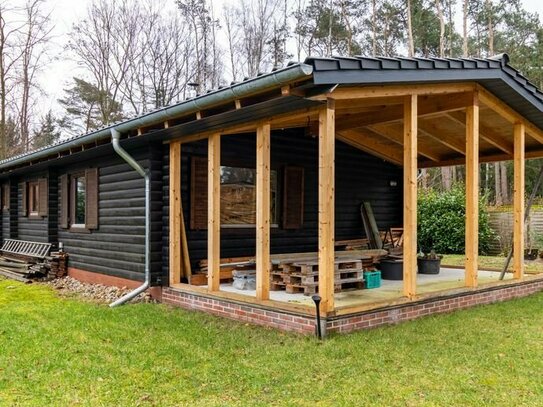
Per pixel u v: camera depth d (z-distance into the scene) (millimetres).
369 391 3631
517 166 7719
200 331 5441
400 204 11078
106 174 8742
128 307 6852
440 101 6820
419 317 5969
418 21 23812
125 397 3553
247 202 8266
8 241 12445
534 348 4738
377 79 5012
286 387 3725
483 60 6238
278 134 8594
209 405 3404
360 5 24922
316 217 9219
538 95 7191
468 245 6824
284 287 6902
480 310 6512
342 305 5387
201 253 7699
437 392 3609
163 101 23438
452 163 10492
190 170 7539
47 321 5953
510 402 3430
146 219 7332
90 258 9242
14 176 12453
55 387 3754
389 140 9703
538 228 13836
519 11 25297
